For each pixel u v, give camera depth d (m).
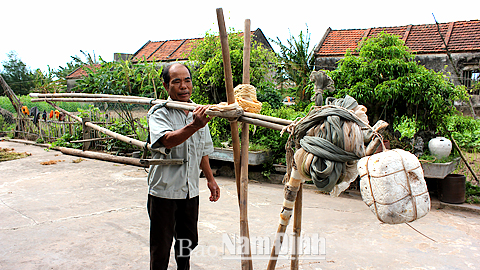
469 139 6.91
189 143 2.01
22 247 2.92
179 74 1.95
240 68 5.97
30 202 4.28
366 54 4.91
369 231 3.36
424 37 11.13
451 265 2.64
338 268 2.58
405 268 2.58
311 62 11.93
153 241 1.98
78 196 4.58
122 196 4.59
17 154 8.00
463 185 4.15
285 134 5.46
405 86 4.44
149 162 1.77
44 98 3.12
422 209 1.18
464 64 10.09
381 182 1.17
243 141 1.73
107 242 3.04
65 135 8.88
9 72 39.16
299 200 1.75
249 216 3.79
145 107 7.87
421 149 4.55
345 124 1.36
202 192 4.87
